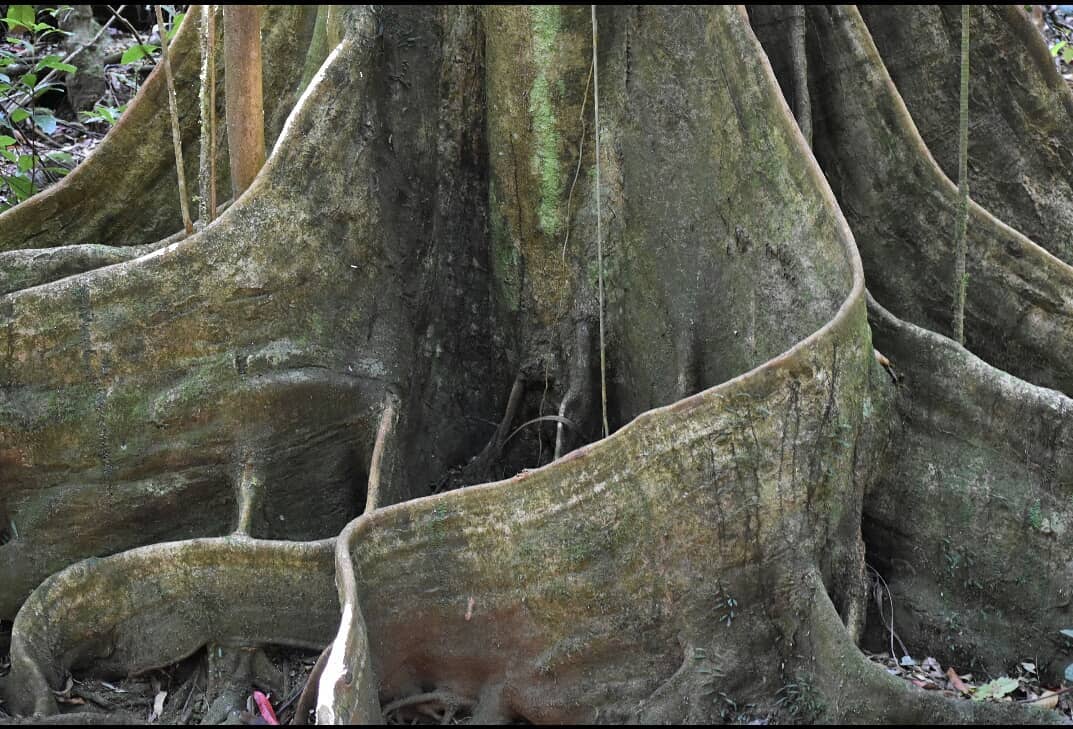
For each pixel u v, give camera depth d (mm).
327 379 6250
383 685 5270
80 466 5977
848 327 5156
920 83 7195
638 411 6562
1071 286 6297
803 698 4953
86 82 11211
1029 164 7246
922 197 6488
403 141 6797
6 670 5844
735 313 6078
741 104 6039
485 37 6770
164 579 5605
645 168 6508
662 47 6430
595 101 5848
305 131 6262
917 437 5785
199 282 5980
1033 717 4688
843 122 6668
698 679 5004
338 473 6359
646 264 6508
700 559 5035
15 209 7230
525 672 5250
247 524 5863
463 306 7016
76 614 5590
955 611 5707
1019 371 6418
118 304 5871
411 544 5223
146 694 5633
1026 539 5617
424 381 6836
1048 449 5594
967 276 6402
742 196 6051
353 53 6473
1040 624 5602
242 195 6117
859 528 5414
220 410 6047
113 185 7461
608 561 5102
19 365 5848
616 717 5117
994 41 7188
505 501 5172
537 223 6762
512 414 6906
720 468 4984
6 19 8977
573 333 6789
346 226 6410
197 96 7539
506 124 6699
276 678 5590
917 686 4867
